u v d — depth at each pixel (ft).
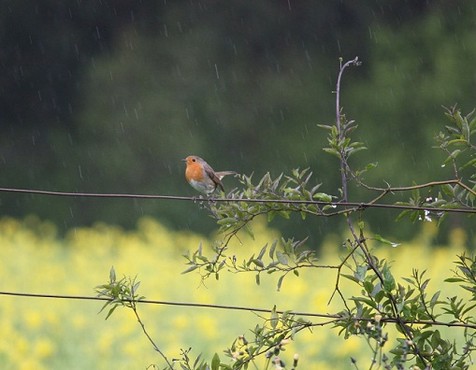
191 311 37.55
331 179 75.77
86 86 82.12
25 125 81.76
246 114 79.41
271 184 16.30
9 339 33.35
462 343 28.76
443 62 76.07
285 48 82.38
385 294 15.48
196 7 83.87
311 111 79.15
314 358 30.22
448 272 44.16
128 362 30.66
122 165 77.56
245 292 39.42
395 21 81.20
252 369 26.35
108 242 56.24
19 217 78.23
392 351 15.33
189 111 79.30
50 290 42.52
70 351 32.04
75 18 83.51
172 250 55.77
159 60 81.76
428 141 73.15
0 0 82.02
